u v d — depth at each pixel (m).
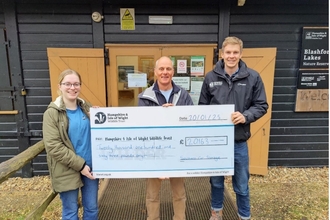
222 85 2.02
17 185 3.48
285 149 3.82
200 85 3.53
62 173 1.79
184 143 1.98
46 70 3.47
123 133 1.95
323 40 3.48
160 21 3.39
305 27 3.44
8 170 1.73
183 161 2.00
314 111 3.69
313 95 3.62
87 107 1.98
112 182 3.26
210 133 1.97
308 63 3.53
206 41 3.47
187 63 3.48
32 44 3.40
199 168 2.02
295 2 3.41
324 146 3.82
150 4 3.35
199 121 1.96
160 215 2.49
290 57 3.56
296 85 3.62
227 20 3.41
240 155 2.07
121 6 3.35
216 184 2.18
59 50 3.33
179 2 3.37
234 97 1.99
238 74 1.97
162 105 1.96
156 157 1.99
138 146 1.97
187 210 2.57
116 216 2.51
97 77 3.43
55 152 1.70
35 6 3.32
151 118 1.95
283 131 3.76
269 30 3.48
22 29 3.36
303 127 3.76
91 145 1.94
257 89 1.99
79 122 1.86
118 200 2.81
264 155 3.57
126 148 1.96
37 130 3.60
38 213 2.05
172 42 3.46
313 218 2.58
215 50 3.47
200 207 2.62
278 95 3.66
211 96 2.10
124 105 3.55
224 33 3.44
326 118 3.73
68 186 1.80
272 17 3.45
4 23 3.35
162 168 2.01
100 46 3.41
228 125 1.96
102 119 1.92
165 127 1.96
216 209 2.26
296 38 3.51
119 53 3.43
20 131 3.57
